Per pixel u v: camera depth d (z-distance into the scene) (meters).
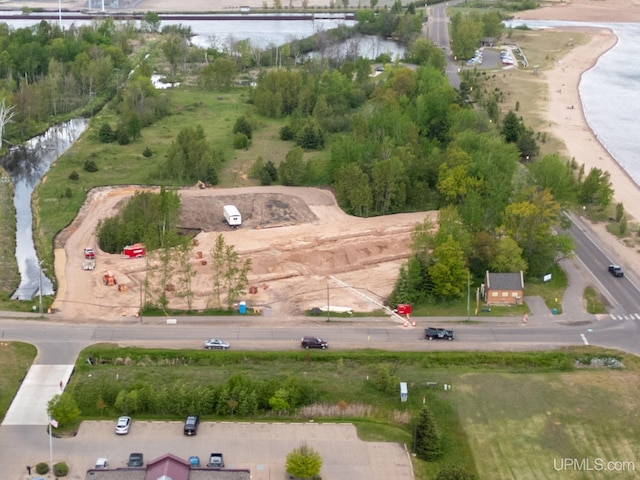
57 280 182.75
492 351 156.25
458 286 175.38
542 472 122.00
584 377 147.88
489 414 135.75
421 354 153.88
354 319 168.38
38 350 152.00
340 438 128.88
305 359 152.38
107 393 137.38
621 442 129.50
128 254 195.25
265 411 136.12
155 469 114.12
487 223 198.00
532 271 187.62
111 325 162.88
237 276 182.00
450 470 115.12
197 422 130.38
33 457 122.12
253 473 119.44
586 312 173.38
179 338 158.62
